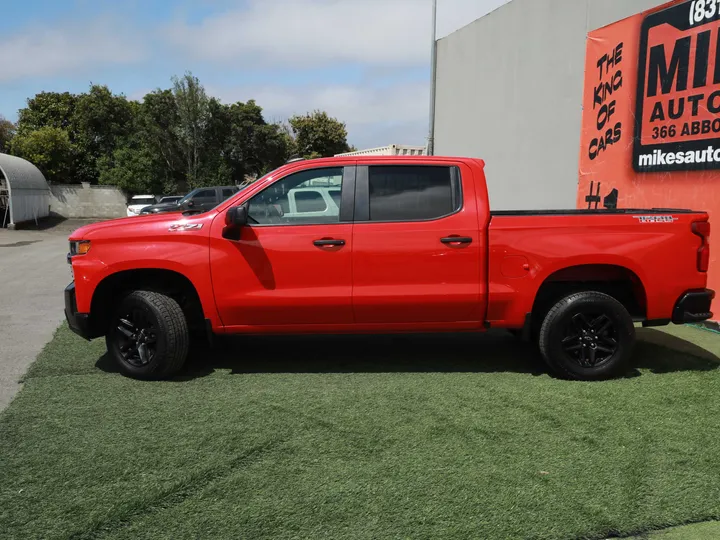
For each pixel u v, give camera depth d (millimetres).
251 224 4629
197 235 4562
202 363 5195
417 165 4691
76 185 35219
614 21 7461
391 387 4484
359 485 3014
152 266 4562
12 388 4566
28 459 3314
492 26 10273
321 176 4676
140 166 36406
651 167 6805
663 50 6562
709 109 5996
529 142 9445
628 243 4500
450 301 4547
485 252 4531
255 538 2572
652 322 4637
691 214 4566
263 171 43938
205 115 38344
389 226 4551
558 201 8805
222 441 3531
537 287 4539
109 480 3070
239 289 4562
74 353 5508
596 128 7773
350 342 5898
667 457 3299
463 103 11422
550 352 4582
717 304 6109
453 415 3912
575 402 4137
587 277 4688
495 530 2627
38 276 10961
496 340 5926
